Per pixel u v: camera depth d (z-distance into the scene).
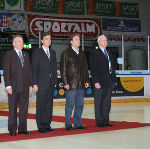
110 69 5.23
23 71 4.50
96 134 4.52
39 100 4.66
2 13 14.93
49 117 4.75
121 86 11.80
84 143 3.91
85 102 11.23
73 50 4.93
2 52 13.62
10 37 13.83
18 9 15.26
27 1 15.42
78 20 16.38
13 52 4.50
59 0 16.09
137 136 4.35
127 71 12.12
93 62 5.14
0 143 3.96
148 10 17.95
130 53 16.33
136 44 16.97
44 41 4.73
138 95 12.05
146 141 4.00
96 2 16.88
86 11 16.66
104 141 4.02
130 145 3.78
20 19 15.23
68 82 4.89
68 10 16.30
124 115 7.29
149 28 17.84
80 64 4.94
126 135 4.42
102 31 16.81
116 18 17.28
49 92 4.70
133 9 17.66
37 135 4.46
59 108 9.72
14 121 4.47
